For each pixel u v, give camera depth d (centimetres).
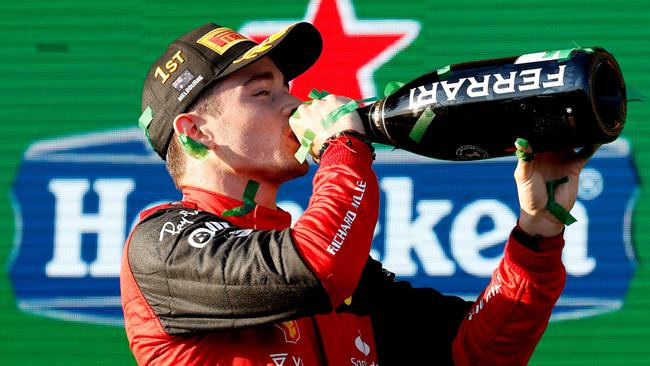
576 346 2473
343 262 842
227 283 852
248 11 2598
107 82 2633
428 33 2553
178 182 1009
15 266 2577
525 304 965
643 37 2538
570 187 934
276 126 971
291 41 1034
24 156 2609
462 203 2489
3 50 2647
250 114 969
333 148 902
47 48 2645
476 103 866
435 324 1027
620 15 2542
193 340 889
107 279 2572
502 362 991
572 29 2550
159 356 898
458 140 888
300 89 2536
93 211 2589
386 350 1010
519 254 963
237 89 972
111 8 2650
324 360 932
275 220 982
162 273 884
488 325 982
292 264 837
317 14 2569
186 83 981
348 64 2544
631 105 2516
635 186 2497
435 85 889
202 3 2622
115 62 2638
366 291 1006
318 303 841
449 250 2475
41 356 2561
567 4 2555
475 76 874
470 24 2558
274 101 978
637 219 2489
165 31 2636
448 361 1012
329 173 888
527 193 927
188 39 1011
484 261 2470
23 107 2628
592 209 2497
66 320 2562
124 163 2597
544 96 838
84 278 2569
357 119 924
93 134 2612
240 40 1001
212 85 975
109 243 2575
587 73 831
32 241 2583
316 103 936
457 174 2497
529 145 866
